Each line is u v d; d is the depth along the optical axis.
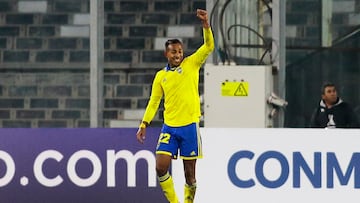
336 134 29.11
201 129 29.30
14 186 29.45
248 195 29.23
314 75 36.28
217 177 29.23
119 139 29.34
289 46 36.25
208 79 31.36
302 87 36.25
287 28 36.19
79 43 37.22
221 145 29.28
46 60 37.31
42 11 37.41
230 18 33.09
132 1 37.44
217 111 31.36
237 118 31.36
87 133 29.39
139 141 27.70
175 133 26.67
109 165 29.36
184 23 37.34
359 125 33.53
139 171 29.30
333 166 29.11
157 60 37.47
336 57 36.16
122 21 37.47
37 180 29.42
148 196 29.30
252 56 33.22
